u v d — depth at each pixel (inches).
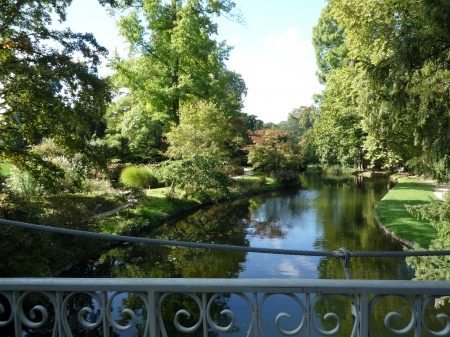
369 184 1066.7
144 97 863.7
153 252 394.9
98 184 595.8
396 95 280.5
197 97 945.5
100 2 389.7
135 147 1077.1
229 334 208.4
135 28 818.2
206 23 873.5
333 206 692.7
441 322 210.4
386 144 566.3
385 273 315.6
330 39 1138.0
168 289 59.9
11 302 63.4
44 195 429.1
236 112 1196.5
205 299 60.1
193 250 402.6
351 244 417.4
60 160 584.4
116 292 60.9
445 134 253.4
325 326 212.2
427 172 281.1
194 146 786.2
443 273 226.4
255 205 732.0
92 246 381.1
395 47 276.5
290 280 59.3
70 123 349.4
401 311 228.7
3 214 247.9
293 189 994.1
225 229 513.3
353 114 834.2
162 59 868.6
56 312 62.7
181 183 697.0
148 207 586.6
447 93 271.4
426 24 262.2
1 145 344.8
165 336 61.2
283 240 444.1
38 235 267.3
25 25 336.2
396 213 550.6
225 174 761.0
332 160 1599.4
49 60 327.6
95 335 207.6
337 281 58.7
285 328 212.7
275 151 1140.5
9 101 325.4
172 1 874.1
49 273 290.4
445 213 240.8
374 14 364.8
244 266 343.0
